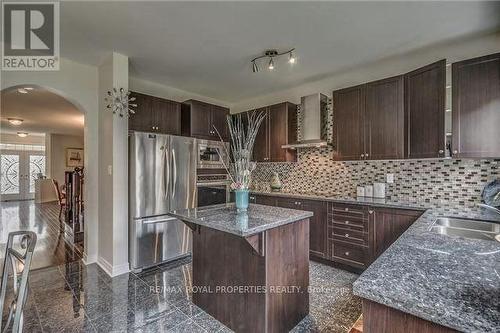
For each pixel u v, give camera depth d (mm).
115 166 2969
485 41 2621
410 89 2805
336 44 2775
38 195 8992
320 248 3346
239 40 2693
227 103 5273
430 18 2279
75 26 2416
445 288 821
